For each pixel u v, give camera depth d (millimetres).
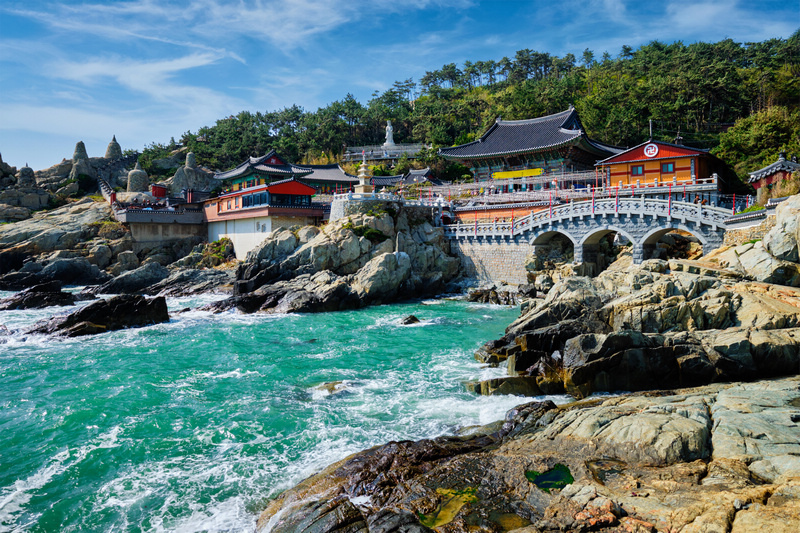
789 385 17844
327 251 48812
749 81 86875
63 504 14070
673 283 27703
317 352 29781
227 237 67125
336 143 114625
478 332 34719
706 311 25188
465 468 14352
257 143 109812
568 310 29047
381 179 87188
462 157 67312
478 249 53031
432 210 58562
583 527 10508
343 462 15445
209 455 16750
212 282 54938
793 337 22281
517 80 146000
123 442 17766
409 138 125062
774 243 28875
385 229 52281
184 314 42938
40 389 23609
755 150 58281
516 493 12836
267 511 13305
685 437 13695
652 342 22984
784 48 99250
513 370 24750
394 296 47562
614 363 22125
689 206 37719
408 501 12828
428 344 31438
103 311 37469
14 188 78562
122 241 65250
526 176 64625
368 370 26000
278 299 44531
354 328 36438
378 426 18766
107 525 13109
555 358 24109
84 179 88188
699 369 22172
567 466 13906
